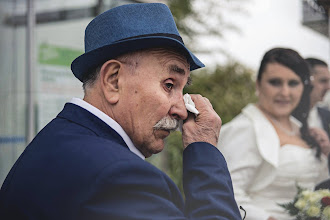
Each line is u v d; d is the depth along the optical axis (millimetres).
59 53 2900
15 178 1035
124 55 1110
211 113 1269
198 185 1078
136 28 1087
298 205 1600
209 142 1221
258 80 2072
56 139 1041
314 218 1568
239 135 1980
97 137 1031
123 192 910
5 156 2814
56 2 2883
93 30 1133
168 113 1149
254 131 1964
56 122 1119
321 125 1994
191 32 3273
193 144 1181
